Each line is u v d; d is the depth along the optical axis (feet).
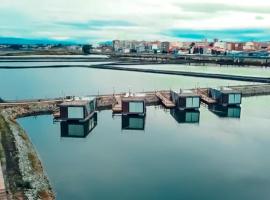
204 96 459.73
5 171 181.98
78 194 179.42
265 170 217.97
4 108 347.15
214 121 350.02
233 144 272.10
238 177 207.00
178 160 235.20
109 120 352.08
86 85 616.39
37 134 292.81
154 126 328.90
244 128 320.70
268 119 357.82
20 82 647.97
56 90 554.87
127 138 288.10
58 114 339.36
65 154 243.40
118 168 218.18
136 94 404.16
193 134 300.40
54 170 211.82
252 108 416.67
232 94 415.64
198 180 201.87
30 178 179.32
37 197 159.74
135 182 197.16
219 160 235.20
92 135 295.69
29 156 218.18
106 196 178.19
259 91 537.65
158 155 245.45
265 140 282.36
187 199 177.27
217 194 183.73
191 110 393.70
